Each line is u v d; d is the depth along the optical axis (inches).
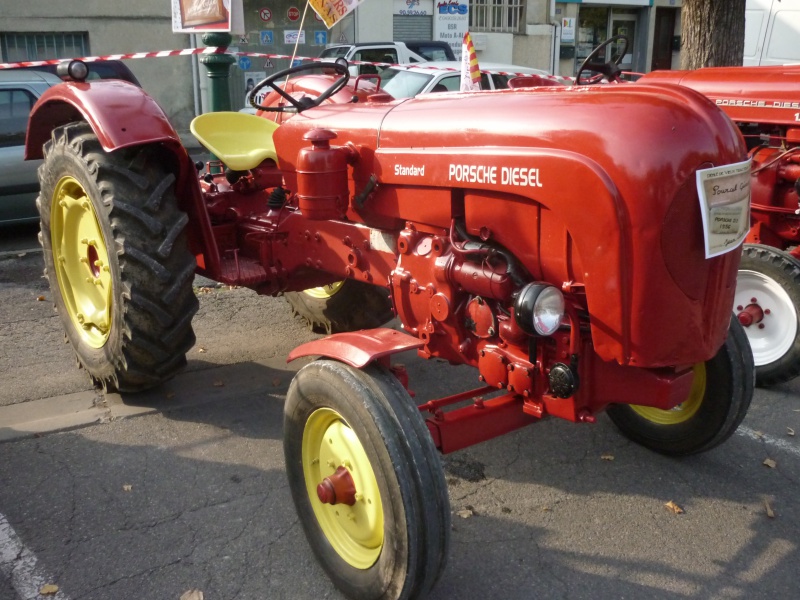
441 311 104.0
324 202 114.2
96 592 99.4
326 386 93.1
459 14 596.4
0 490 121.6
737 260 94.0
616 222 84.3
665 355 90.1
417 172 105.5
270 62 563.5
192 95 521.0
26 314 204.2
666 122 84.9
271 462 131.7
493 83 348.2
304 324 198.1
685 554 108.9
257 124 168.6
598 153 86.0
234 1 237.6
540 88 107.8
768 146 183.5
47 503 118.5
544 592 101.0
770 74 186.2
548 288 88.0
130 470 128.3
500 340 102.5
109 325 147.2
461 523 115.6
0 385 159.8
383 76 358.0
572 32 664.4
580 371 98.4
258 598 99.4
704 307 91.8
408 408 89.0
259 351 180.5
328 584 102.3
